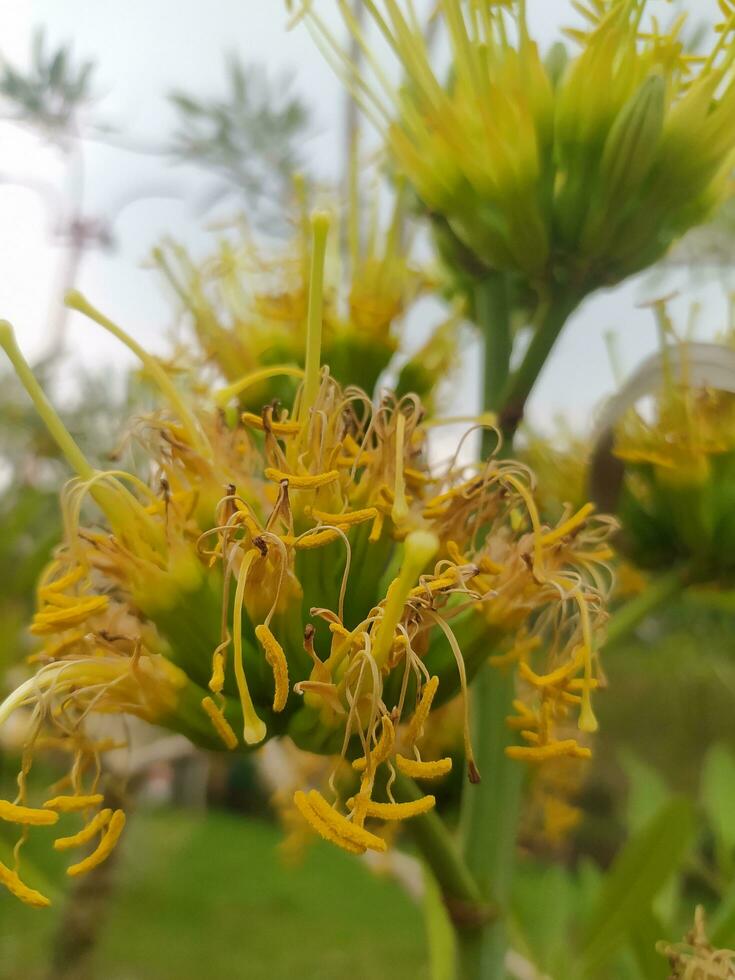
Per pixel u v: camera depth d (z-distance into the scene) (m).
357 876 1.88
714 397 0.28
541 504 0.28
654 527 0.29
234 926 1.46
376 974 1.35
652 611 0.29
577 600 0.21
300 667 0.21
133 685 0.21
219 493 0.22
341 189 0.33
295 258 0.32
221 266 0.32
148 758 0.48
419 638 0.20
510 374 0.27
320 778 0.37
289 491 0.21
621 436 0.29
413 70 0.24
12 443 0.60
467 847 0.25
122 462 0.25
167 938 1.33
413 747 0.18
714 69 0.23
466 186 0.24
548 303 0.26
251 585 0.20
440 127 0.24
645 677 1.11
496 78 0.24
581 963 0.27
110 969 1.17
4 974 0.66
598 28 0.23
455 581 0.21
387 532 0.22
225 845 2.04
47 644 0.23
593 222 0.24
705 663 0.70
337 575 0.22
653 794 0.39
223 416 0.24
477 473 0.23
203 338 0.31
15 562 0.47
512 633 0.22
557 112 0.24
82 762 0.21
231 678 0.21
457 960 0.24
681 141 0.23
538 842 0.38
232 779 2.40
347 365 0.31
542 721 0.20
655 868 0.27
